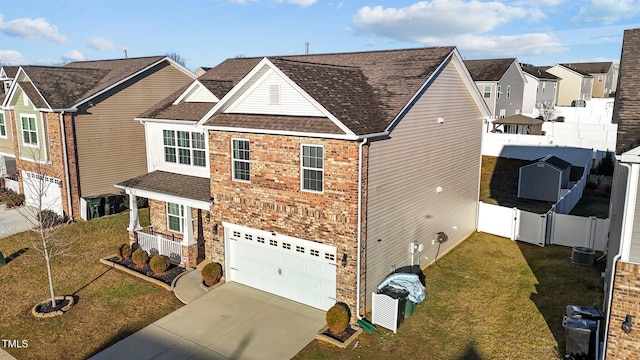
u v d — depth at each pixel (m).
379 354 12.04
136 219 19.14
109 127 24.72
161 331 13.27
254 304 14.81
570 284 15.56
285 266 15.02
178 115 19.08
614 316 9.99
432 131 16.62
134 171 26.22
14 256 19.03
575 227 18.95
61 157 23.16
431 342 12.54
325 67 15.85
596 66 83.94
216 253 16.75
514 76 49.78
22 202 26.78
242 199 15.54
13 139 26.80
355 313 13.44
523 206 24.94
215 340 12.77
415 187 15.95
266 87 14.80
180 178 18.91
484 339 12.61
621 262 9.75
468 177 20.31
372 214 13.66
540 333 12.77
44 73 24.77
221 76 22.56
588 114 53.16
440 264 17.75
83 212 23.56
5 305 14.95
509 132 45.47
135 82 25.47
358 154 12.56
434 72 15.78
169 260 17.75
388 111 14.16
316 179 13.62
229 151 15.53
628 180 9.53
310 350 12.27
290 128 13.67
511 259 18.09
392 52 18.77
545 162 25.69
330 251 13.68
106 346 12.61
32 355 12.25
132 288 16.12
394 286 13.76
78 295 15.60
